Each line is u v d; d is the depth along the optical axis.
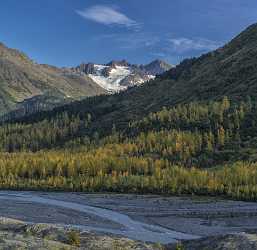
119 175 190.25
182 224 111.44
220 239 58.62
